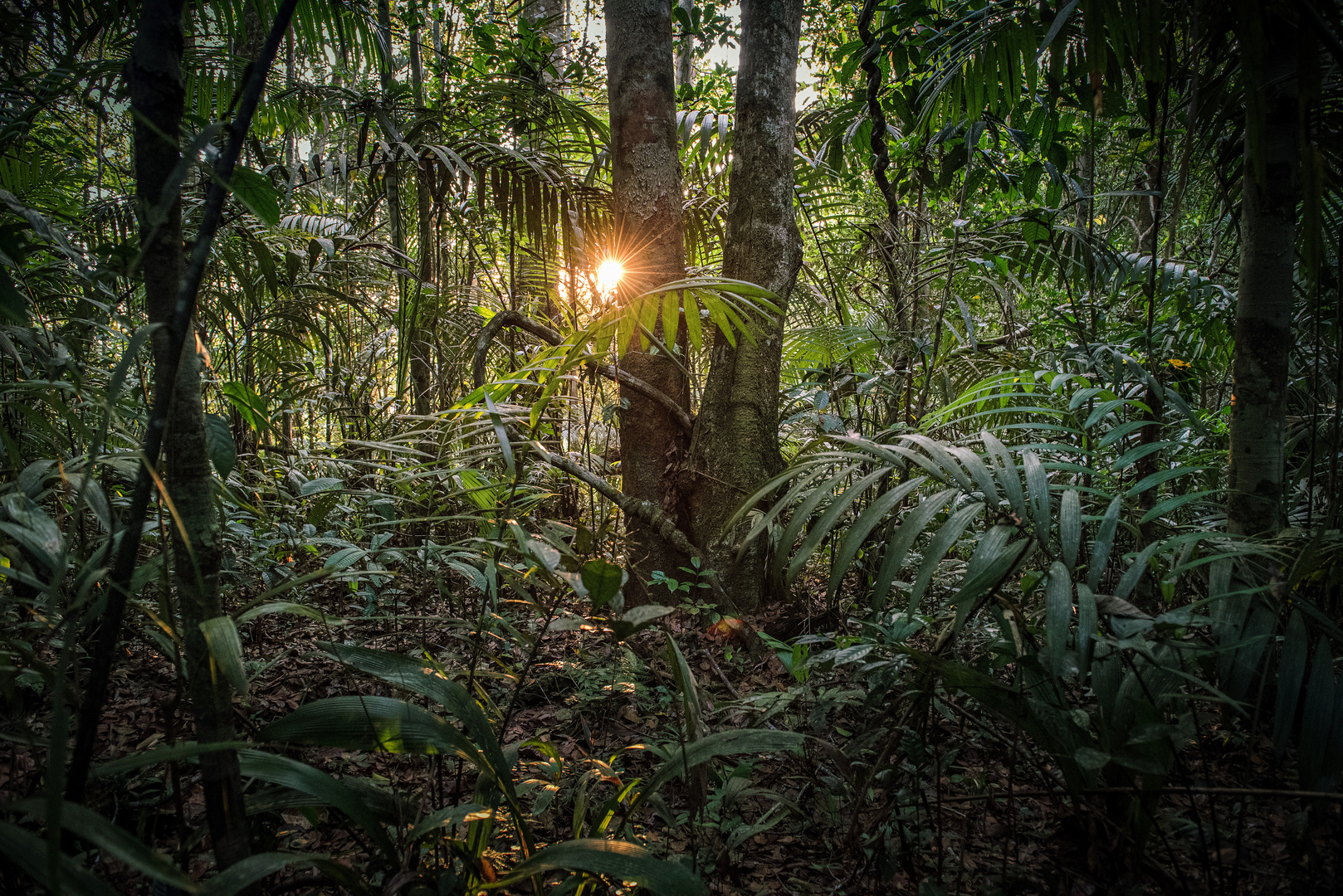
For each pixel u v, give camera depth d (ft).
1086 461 6.79
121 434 5.08
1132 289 14.10
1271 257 6.78
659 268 12.80
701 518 12.14
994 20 9.87
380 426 13.24
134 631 8.50
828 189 16.44
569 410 12.28
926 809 5.21
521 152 12.51
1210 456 8.02
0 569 3.40
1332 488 5.60
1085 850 4.80
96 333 6.05
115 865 4.87
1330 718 3.80
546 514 13.69
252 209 3.81
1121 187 17.85
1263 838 5.14
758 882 5.42
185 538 3.01
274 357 11.65
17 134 6.78
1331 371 7.85
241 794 3.51
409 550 6.59
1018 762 6.36
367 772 6.47
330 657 8.63
